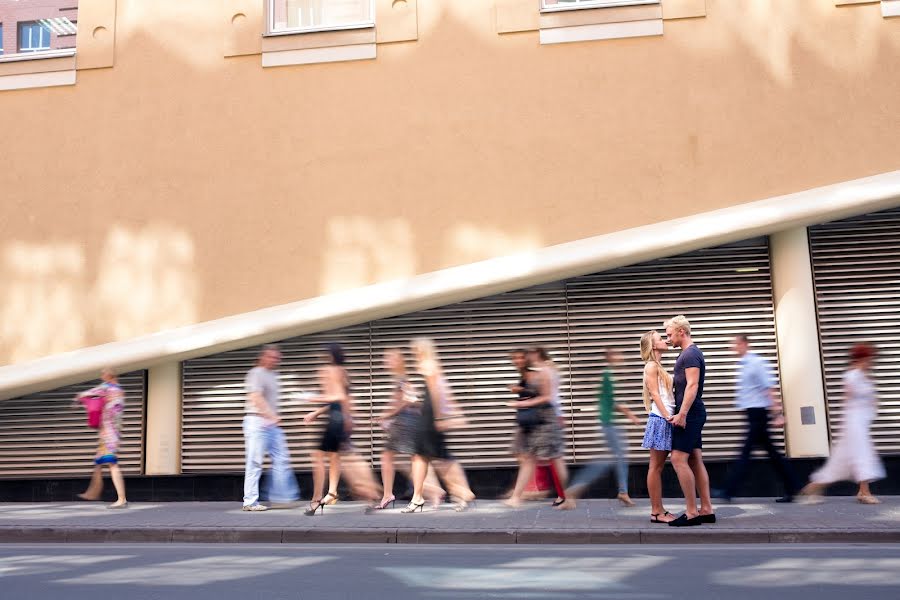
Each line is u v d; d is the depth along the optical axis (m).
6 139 12.55
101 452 10.94
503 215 11.57
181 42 12.36
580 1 11.89
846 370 11.16
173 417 11.98
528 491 10.48
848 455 9.55
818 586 5.61
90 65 12.47
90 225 12.27
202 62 12.29
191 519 9.29
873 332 11.20
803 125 11.31
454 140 11.76
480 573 6.25
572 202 11.48
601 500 10.83
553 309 11.67
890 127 11.21
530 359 9.88
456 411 10.87
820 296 11.32
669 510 9.45
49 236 12.33
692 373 8.05
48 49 12.63
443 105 11.83
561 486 9.84
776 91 11.39
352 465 10.28
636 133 11.50
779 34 11.45
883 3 11.37
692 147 11.40
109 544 8.34
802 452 10.95
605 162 11.49
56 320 12.20
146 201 12.20
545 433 9.75
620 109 11.55
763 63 11.44
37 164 12.46
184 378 12.12
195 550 7.77
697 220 11.14
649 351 8.36
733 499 10.43
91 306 12.16
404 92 11.91
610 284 11.63
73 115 12.46
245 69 12.20
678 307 11.51
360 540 8.18
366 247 11.75
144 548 7.95
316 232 11.86
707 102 11.45
